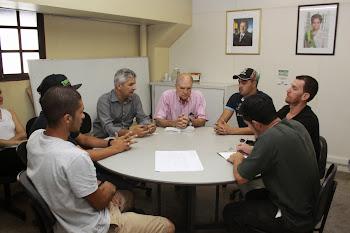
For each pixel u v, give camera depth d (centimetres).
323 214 164
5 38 269
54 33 310
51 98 130
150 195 288
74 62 315
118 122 272
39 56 299
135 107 283
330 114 351
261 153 147
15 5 243
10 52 274
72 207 131
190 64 443
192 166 169
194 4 422
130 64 393
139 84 413
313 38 345
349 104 338
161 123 268
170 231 162
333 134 353
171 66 461
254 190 198
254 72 262
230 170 165
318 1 335
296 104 214
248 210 162
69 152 127
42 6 247
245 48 392
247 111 159
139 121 285
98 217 139
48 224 135
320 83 350
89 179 130
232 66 408
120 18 340
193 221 203
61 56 321
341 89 340
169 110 284
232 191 299
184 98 267
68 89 136
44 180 128
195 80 430
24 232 226
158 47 433
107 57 371
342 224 240
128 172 161
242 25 388
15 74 279
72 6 263
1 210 255
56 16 307
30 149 135
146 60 422
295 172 147
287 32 360
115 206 160
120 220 148
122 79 250
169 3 379
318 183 155
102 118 253
